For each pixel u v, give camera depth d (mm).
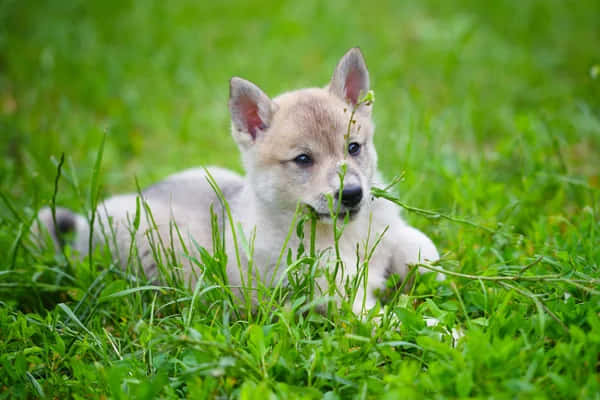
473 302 3627
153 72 8617
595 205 4547
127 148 7113
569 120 6645
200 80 8391
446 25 9352
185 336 3037
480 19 9875
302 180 3951
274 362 3039
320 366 3016
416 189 5090
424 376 2812
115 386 2990
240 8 10688
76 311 4070
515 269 3871
